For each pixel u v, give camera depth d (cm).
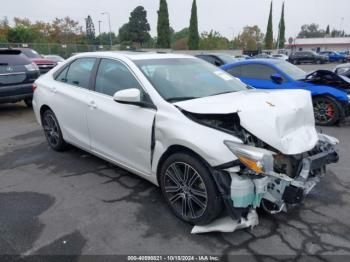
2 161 482
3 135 624
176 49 5291
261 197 282
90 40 7256
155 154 328
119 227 312
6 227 312
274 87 735
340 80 711
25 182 410
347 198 366
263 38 7769
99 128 398
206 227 299
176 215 325
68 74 471
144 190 384
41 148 539
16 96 793
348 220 322
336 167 456
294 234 299
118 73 385
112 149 391
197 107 300
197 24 4941
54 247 283
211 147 275
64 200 363
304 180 287
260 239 292
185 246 284
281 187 280
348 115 705
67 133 470
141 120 337
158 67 378
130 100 325
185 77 379
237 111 285
